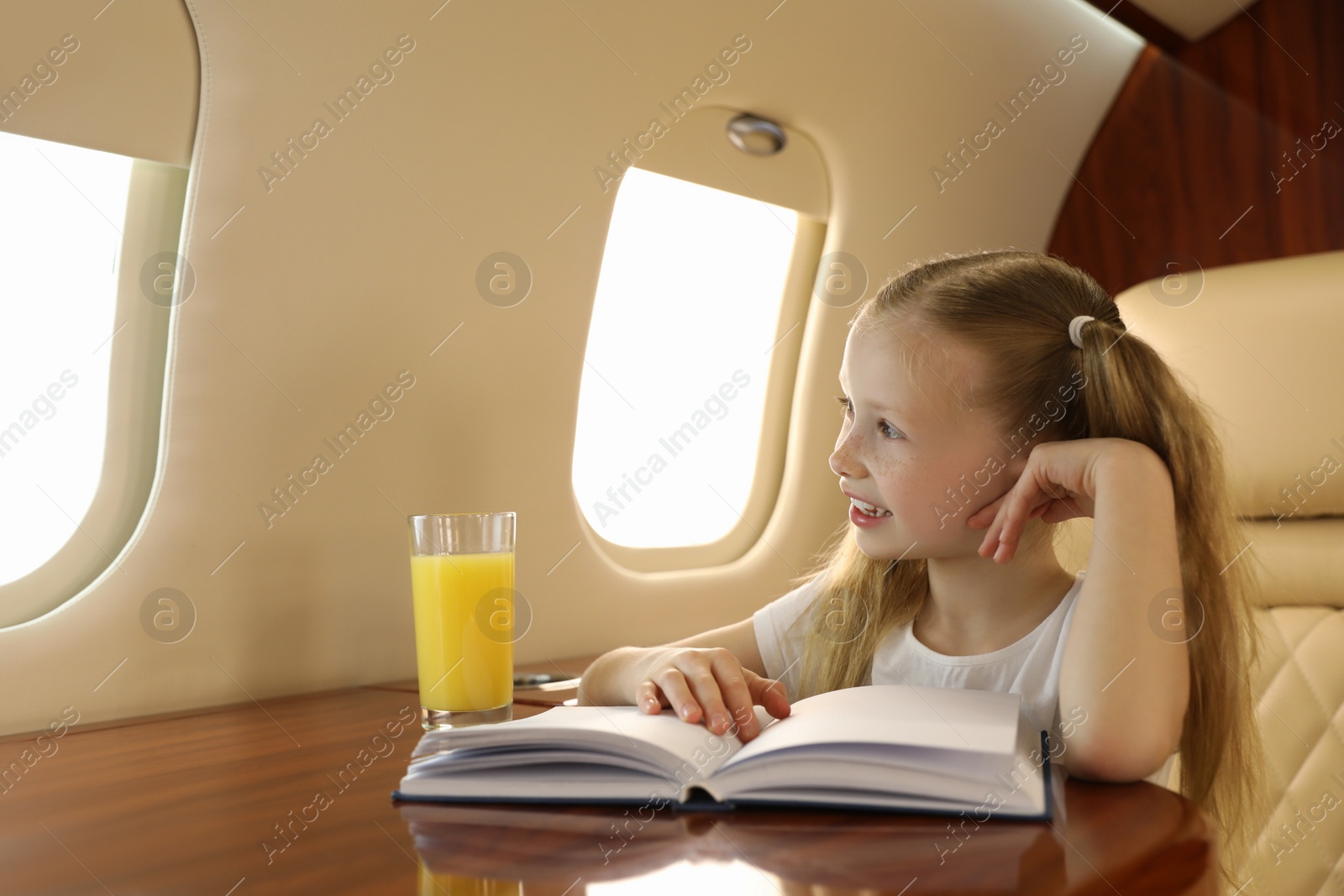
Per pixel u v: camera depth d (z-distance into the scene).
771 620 1.03
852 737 0.57
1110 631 0.68
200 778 0.73
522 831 0.55
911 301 0.85
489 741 0.62
